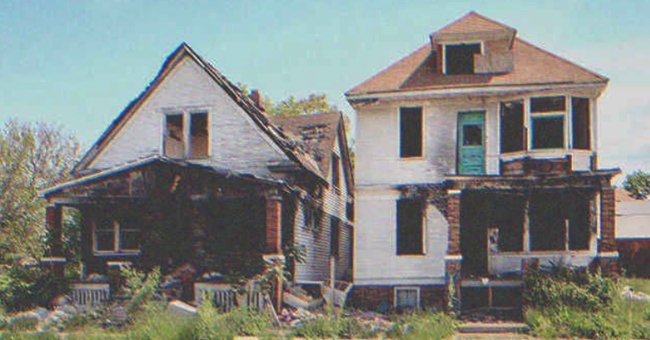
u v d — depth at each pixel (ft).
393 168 75.31
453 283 65.46
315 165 89.97
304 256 78.43
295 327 57.57
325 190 93.56
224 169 72.13
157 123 83.87
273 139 78.84
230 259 69.36
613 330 53.42
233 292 65.57
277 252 68.28
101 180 74.18
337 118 103.30
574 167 69.05
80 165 86.22
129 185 73.67
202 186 71.46
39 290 69.46
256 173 78.64
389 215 74.90
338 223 103.24
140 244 76.33
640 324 54.95
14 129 124.57
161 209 72.79
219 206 75.66
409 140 77.15
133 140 84.58
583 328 54.19
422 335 52.65
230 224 75.41
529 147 70.74
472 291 70.54
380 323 59.36
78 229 81.92
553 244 71.61
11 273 71.46
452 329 57.62
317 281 86.53
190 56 82.94
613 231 63.98
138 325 54.29
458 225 66.80
